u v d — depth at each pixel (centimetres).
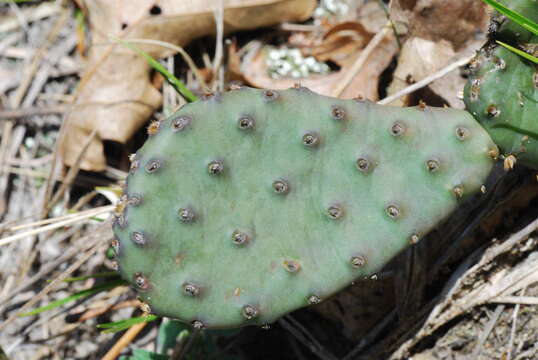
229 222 29
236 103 28
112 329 34
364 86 37
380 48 37
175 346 37
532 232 33
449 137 29
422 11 35
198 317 29
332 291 29
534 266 33
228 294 29
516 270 33
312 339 37
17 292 37
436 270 35
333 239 29
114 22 38
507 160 30
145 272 28
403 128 29
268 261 29
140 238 28
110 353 37
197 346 37
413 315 35
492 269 34
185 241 28
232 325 29
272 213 29
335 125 29
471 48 35
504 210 34
